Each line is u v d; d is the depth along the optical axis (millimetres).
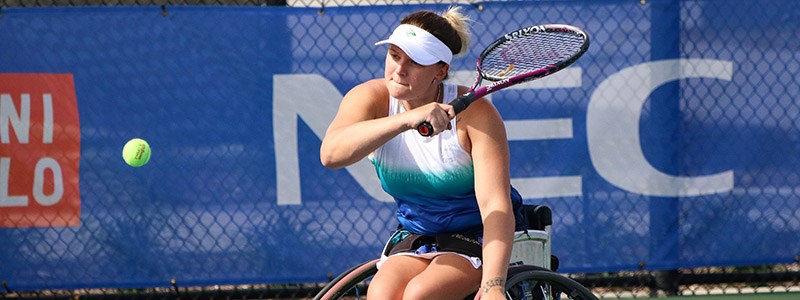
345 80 17609
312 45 17547
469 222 11086
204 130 17562
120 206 17672
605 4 17672
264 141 17609
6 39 17375
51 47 17406
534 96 17641
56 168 17578
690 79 17812
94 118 17516
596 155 17734
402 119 9844
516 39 11633
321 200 17734
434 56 10383
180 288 19156
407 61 10438
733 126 17906
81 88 17469
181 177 17625
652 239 17938
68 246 17719
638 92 17750
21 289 17719
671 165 17859
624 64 17719
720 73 17828
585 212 17812
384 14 17594
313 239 17766
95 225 17688
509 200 10398
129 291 18938
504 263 10008
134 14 17406
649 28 17703
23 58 17406
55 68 17438
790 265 20469
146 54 17453
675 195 17906
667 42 17719
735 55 17828
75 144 17547
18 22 17359
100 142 17562
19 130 17500
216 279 17766
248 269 17781
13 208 17609
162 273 17750
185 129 17547
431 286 10383
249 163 17641
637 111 17766
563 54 11438
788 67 17875
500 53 11727
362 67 17625
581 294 11055
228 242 17719
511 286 10258
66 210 17656
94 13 17391
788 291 19406
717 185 17953
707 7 17734
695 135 17875
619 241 17891
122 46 17438
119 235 17703
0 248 17672
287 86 17562
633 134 17781
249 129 17578
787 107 17922
